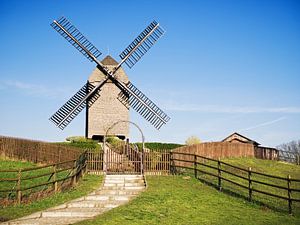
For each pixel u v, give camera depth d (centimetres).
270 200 2706
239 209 2425
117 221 2031
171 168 3531
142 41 4866
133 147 4056
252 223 2112
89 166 3469
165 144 5094
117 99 4712
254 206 2525
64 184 2717
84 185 2903
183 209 2330
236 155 5181
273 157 5997
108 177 3169
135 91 4728
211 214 2264
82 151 3322
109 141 4519
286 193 3036
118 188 2898
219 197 2703
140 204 2378
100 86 4703
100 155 3506
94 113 4678
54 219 2114
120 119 4703
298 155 5828
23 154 3900
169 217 2148
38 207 2305
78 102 4634
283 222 2170
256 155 5606
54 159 3647
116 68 4731
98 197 2569
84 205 2389
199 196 2678
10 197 2400
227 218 2192
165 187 2900
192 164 4053
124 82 4725
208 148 4597
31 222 2030
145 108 4706
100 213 2219
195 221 2103
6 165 3544
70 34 4662
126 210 2239
